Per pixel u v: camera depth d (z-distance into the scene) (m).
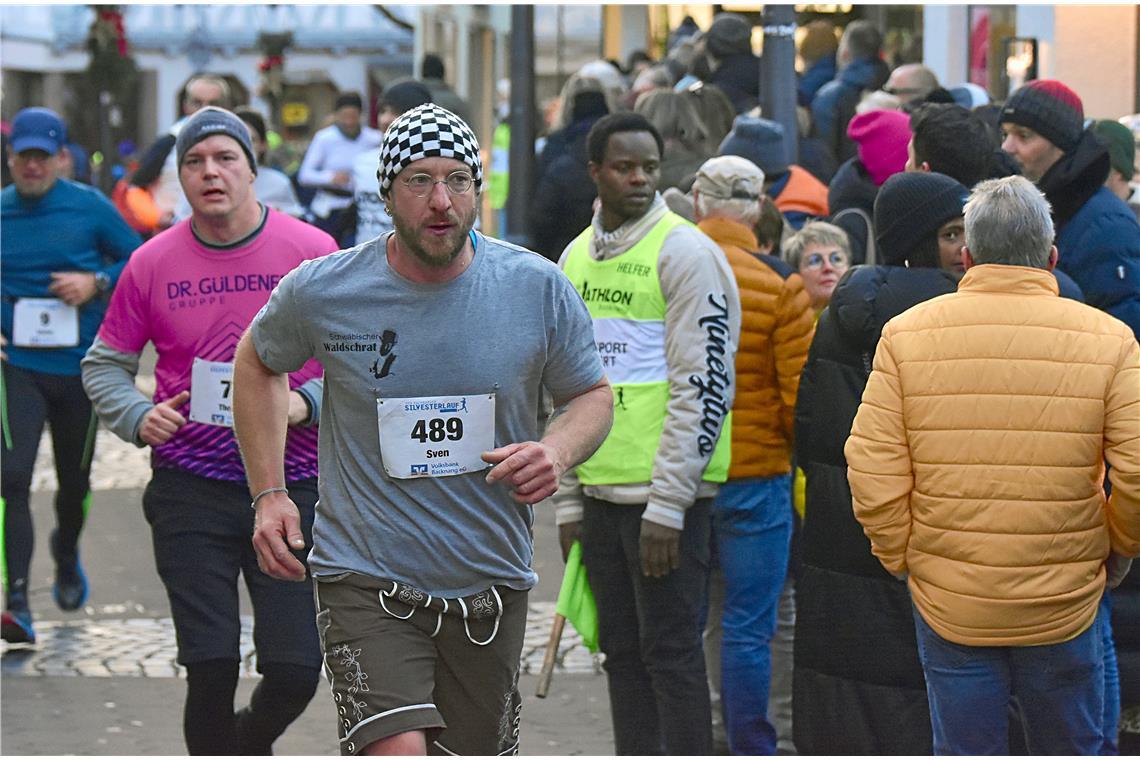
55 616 16.75
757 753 12.09
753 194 12.00
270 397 8.95
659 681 11.38
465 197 8.27
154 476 11.00
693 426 11.11
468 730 8.91
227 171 10.91
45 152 15.95
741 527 11.93
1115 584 9.59
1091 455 9.09
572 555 11.75
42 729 12.95
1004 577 9.09
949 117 11.23
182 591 10.78
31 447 15.91
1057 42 26.98
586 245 11.63
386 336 8.46
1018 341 9.09
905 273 10.21
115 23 67.31
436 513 8.51
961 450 9.12
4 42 83.00
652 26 40.94
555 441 8.61
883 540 9.39
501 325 8.51
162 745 12.56
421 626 8.57
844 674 10.38
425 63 25.77
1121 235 11.75
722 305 11.17
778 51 18.72
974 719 9.32
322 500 8.67
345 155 28.38
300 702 10.81
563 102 21.00
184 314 10.98
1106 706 10.18
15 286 16.09
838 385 10.36
